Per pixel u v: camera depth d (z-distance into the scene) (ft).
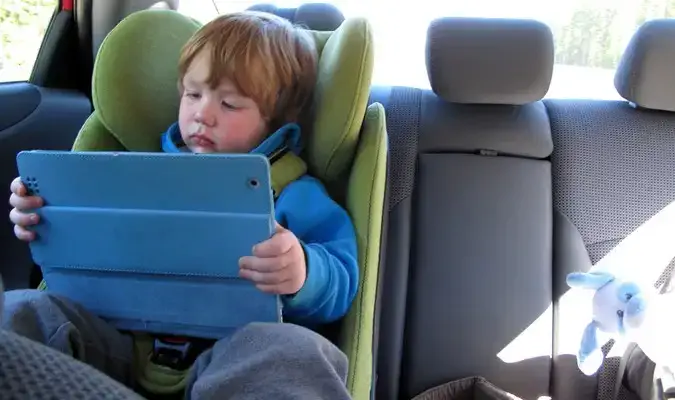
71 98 5.21
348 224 3.56
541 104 5.04
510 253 4.69
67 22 5.25
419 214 4.76
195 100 3.58
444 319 4.69
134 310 3.07
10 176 4.65
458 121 4.86
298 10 4.82
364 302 3.43
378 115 3.84
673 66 4.61
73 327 2.80
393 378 4.66
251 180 2.53
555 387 4.68
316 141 3.75
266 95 3.62
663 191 4.69
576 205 4.74
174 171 2.56
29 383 1.37
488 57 4.61
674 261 4.63
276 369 2.51
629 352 4.50
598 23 5.10
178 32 4.17
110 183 2.68
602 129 4.84
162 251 2.82
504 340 4.66
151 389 3.15
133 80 3.98
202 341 3.22
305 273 2.98
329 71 3.72
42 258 3.01
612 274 4.23
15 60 5.02
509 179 4.75
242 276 2.78
